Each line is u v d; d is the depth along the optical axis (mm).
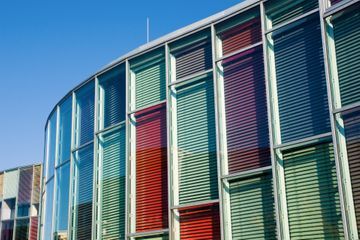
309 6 12297
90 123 17047
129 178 15008
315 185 11250
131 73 15938
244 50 13305
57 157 18922
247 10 13492
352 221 10484
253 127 12711
